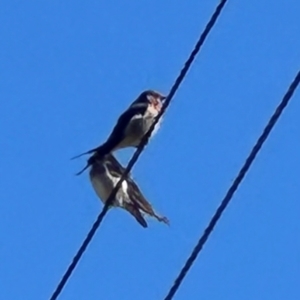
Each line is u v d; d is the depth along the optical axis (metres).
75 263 9.34
